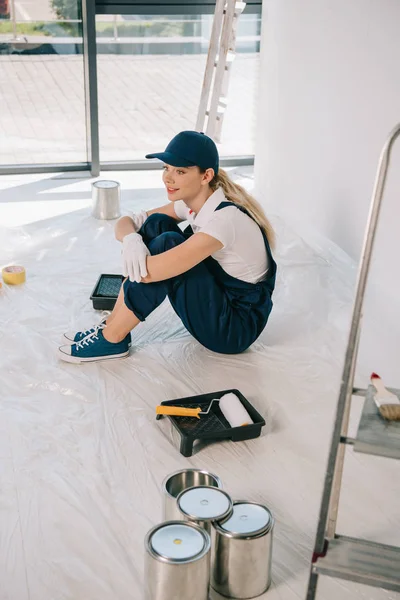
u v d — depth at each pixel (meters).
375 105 3.11
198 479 1.92
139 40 4.66
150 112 4.91
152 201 4.44
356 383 2.60
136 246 2.49
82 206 4.33
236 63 4.89
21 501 2.01
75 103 4.77
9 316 3.02
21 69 4.60
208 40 4.75
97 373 2.63
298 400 2.52
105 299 3.08
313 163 3.77
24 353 2.74
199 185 2.50
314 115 3.70
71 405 2.45
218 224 2.46
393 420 1.47
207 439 2.30
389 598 1.73
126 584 1.75
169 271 2.45
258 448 2.27
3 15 4.43
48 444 2.25
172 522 1.70
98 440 2.27
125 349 2.72
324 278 3.45
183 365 2.71
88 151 4.92
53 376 2.61
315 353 2.82
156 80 4.81
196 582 1.61
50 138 4.84
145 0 4.54
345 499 2.04
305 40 3.72
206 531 1.68
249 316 2.70
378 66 3.06
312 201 3.83
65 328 2.95
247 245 2.57
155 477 2.12
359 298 1.38
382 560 1.49
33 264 3.54
